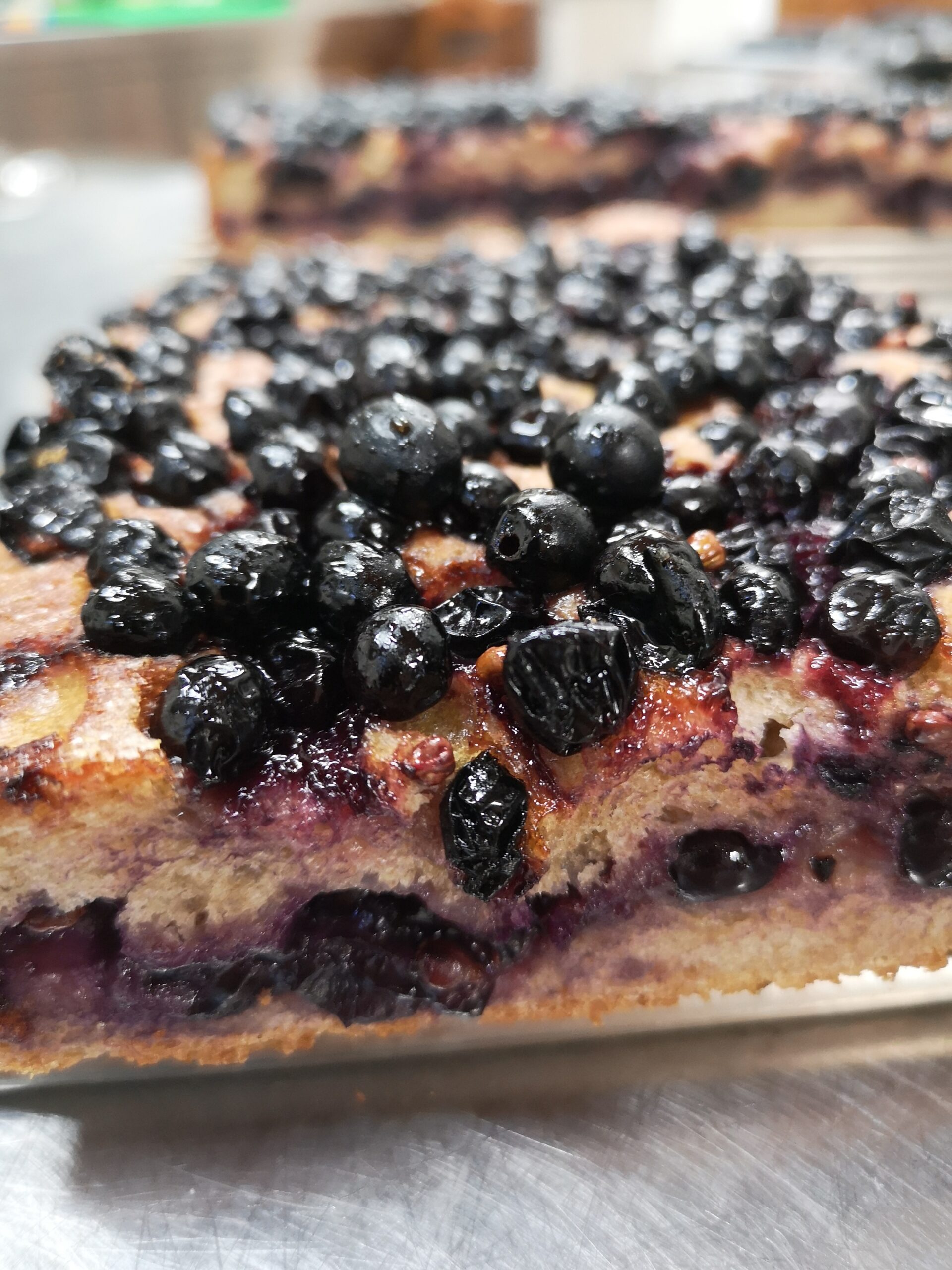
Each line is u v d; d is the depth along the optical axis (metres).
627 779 0.10
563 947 0.11
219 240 0.32
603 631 0.09
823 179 0.32
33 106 0.37
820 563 0.11
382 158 0.31
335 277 0.19
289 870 0.10
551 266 0.20
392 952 0.11
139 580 0.10
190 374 0.16
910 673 0.10
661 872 0.11
